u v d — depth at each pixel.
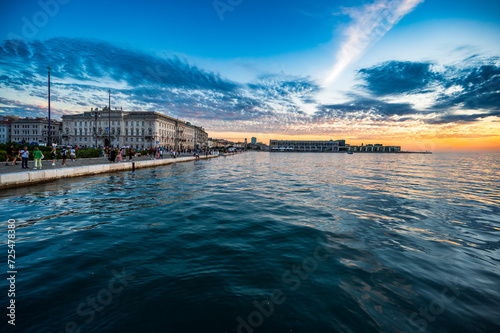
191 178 18.98
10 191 11.89
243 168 32.00
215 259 4.84
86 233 6.28
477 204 11.10
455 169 36.88
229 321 3.08
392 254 5.30
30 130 96.31
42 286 3.76
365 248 5.61
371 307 3.40
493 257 5.27
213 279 4.06
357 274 4.33
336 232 6.72
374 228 7.19
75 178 16.86
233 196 11.83
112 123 88.69
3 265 4.45
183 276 4.14
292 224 7.38
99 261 4.66
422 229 7.23
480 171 33.19
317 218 8.16
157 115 87.75
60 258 4.78
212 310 3.28
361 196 12.59
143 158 37.72
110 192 12.20
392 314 3.26
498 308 3.44
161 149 41.22
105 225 6.97
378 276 4.29
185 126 120.00
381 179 21.17
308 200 11.27
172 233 6.36
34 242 5.62
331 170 31.23
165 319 3.10
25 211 8.43
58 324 2.96
